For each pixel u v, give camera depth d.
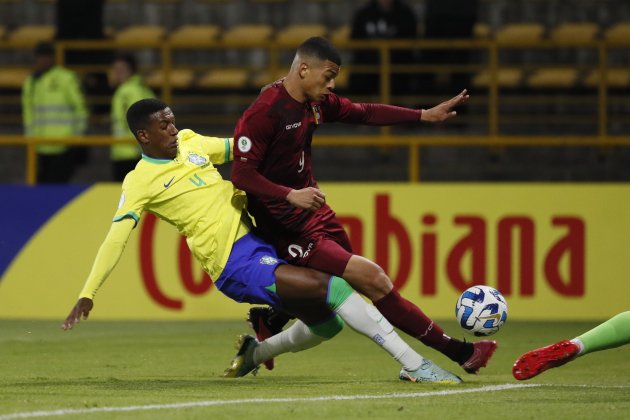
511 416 17.88
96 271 21.23
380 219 36.91
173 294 36.91
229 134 54.19
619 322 20.78
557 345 20.44
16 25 65.88
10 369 26.22
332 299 21.59
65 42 52.97
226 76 58.41
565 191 37.03
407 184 36.97
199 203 22.00
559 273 37.00
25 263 37.47
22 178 53.59
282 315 24.06
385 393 20.72
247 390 21.44
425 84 53.09
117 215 21.80
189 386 22.30
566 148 52.25
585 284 37.00
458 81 53.22
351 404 19.14
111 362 27.73
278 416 17.73
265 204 22.25
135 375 24.98
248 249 21.91
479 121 52.38
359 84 52.97
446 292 36.91
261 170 22.03
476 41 50.66
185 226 22.14
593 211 37.03
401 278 36.91
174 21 65.31
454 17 52.38
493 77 50.69
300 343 23.31
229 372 24.25
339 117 23.00
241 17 65.00
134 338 33.19
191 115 58.03
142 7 65.38
